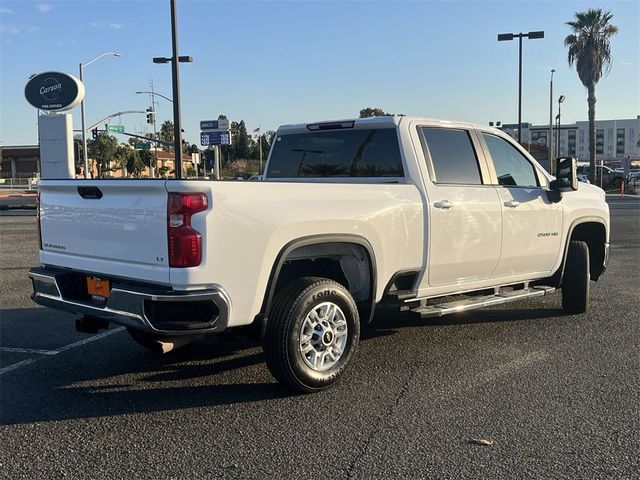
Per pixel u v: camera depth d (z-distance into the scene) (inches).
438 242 221.5
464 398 185.9
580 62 1713.8
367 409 177.8
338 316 195.2
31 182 2393.0
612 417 171.0
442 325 275.4
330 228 189.3
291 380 184.9
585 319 285.9
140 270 171.0
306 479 138.0
